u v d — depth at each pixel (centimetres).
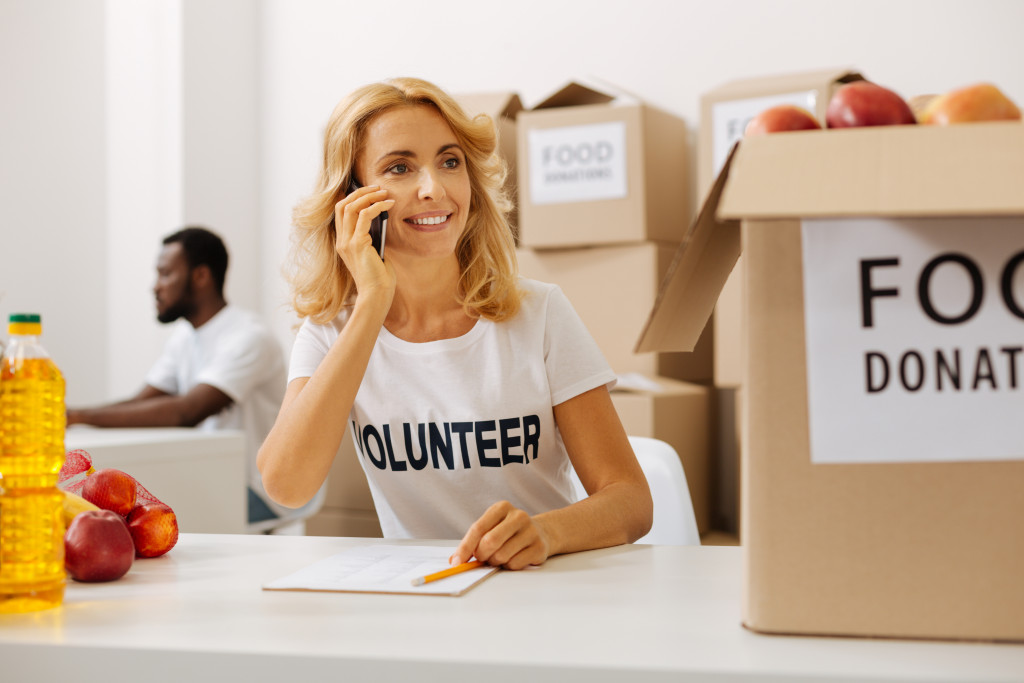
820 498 65
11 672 65
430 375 131
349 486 260
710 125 272
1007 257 63
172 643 64
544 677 59
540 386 129
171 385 310
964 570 63
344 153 131
